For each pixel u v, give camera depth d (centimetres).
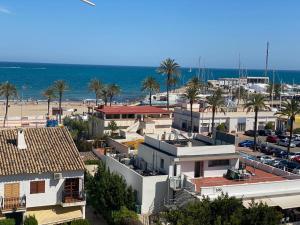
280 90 17150
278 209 4244
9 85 11988
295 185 4512
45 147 4394
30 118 10875
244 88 18012
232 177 4791
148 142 5391
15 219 4097
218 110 10362
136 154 6000
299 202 4300
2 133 4525
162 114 8938
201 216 3005
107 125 8475
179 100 15300
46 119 10806
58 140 4553
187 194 4253
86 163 6219
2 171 3909
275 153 8050
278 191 4384
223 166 4925
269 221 2998
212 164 4878
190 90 10312
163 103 15088
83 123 9406
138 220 4156
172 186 4497
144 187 4578
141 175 4669
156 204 4631
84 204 4216
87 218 4638
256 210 3052
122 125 8600
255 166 5466
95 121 8894
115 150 6925
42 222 4103
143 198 4578
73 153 4381
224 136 5306
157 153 4981
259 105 8438
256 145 8744
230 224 2869
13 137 4491
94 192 4662
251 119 10700
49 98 13112
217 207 3117
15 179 3984
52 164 4141
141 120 8644
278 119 10869
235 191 4278
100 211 4688
